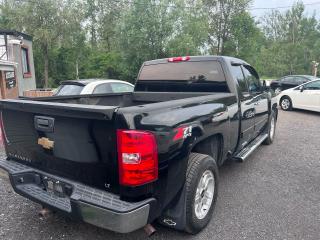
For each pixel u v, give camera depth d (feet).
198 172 10.22
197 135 10.43
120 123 8.02
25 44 58.90
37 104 9.39
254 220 11.87
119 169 8.29
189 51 79.97
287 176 16.66
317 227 11.43
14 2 89.51
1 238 10.59
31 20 85.15
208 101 11.76
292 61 187.52
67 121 8.93
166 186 9.08
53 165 9.83
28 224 11.54
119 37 83.66
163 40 80.38
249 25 114.01
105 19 135.64
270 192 14.48
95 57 100.73
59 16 86.33
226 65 14.82
